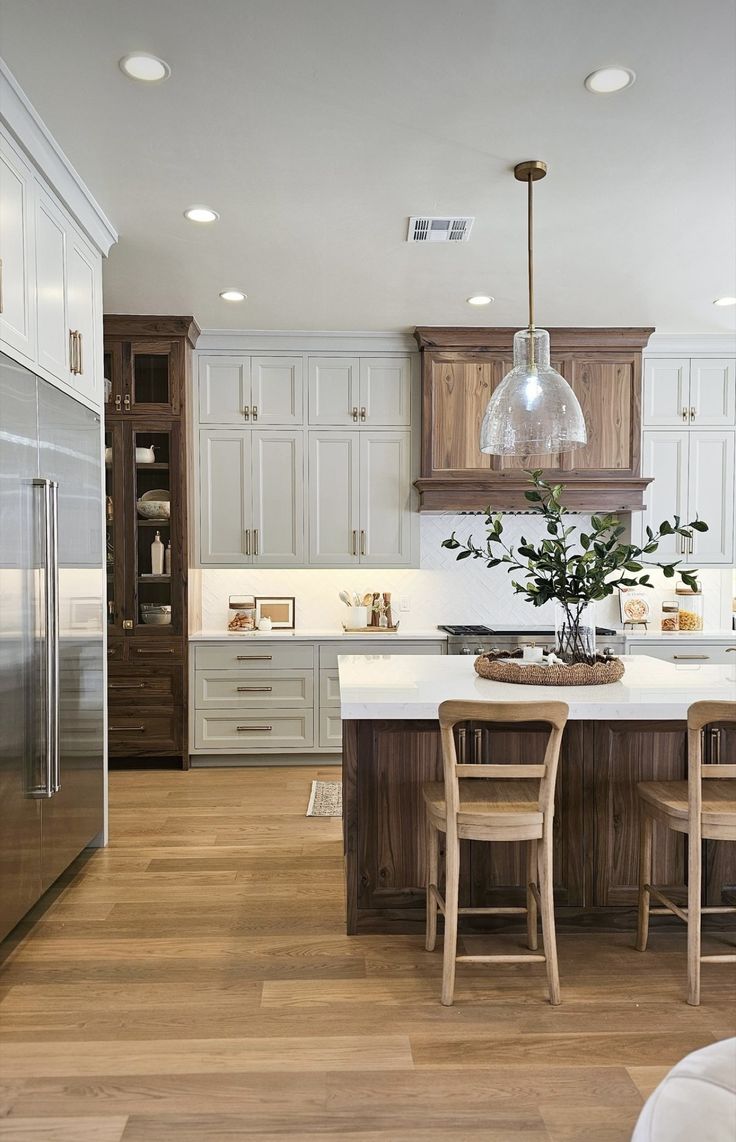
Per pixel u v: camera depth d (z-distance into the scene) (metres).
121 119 2.69
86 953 2.71
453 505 5.23
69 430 3.20
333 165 3.01
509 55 2.35
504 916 2.88
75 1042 2.19
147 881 3.33
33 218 2.80
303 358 5.31
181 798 4.50
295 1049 2.16
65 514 3.14
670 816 2.52
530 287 3.07
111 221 3.52
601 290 4.46
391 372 5.36
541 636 5.17
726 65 2.41
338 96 2.56
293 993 2.45
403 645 5.18
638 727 2.89
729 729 2.91
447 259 3.98
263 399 5.30
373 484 5.37
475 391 5.23
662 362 5.45
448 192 3.24
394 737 2.87
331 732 5.16
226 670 5.11
